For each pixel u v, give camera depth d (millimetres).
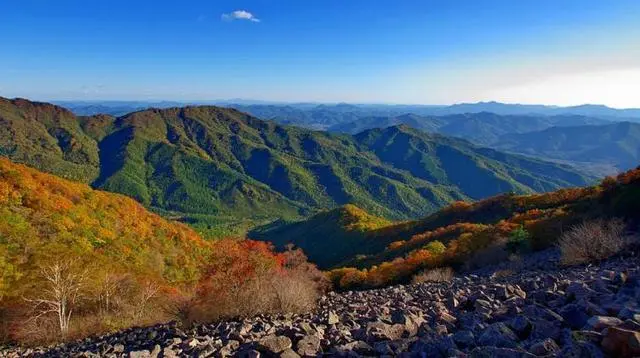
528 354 4664
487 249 33656
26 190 81875
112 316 26141
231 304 14281
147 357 8367
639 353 4246
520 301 8789
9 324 25516
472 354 4977
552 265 18578
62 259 33562
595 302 7047
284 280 15148
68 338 23688
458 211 107875
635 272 9891
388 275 41812
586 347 4605
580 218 34562
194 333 12031
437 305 10469
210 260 21234
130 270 47531
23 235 55531
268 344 6820
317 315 11773
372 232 130250
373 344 6785
